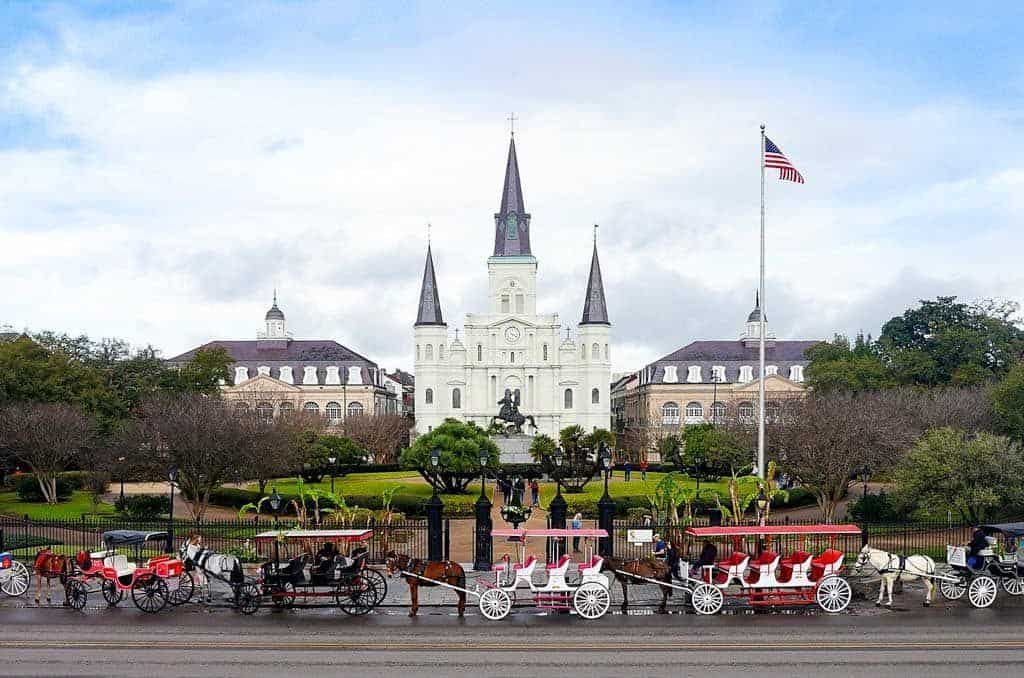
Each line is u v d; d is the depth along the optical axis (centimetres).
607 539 3750
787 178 4594
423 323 14262
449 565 2900
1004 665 2241
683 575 3053
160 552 4078
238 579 2947
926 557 3089
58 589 3356
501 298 14888
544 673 2172
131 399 9038
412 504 5847
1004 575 3064
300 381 14412
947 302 10962
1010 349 9925
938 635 2570
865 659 2298
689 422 14312
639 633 2611
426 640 2525
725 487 6588
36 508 6419
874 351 11525
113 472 6738
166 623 2759
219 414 6669
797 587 2920
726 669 2208
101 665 2255
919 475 4481
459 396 14450
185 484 6350
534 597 3022
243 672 2188
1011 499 4388
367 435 11775
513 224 14962
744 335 15725
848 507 5719
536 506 6222
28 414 6888
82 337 9631
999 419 7300
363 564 3036
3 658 2323
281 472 7406
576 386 14438
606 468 4169
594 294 14325
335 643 2488
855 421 5831
